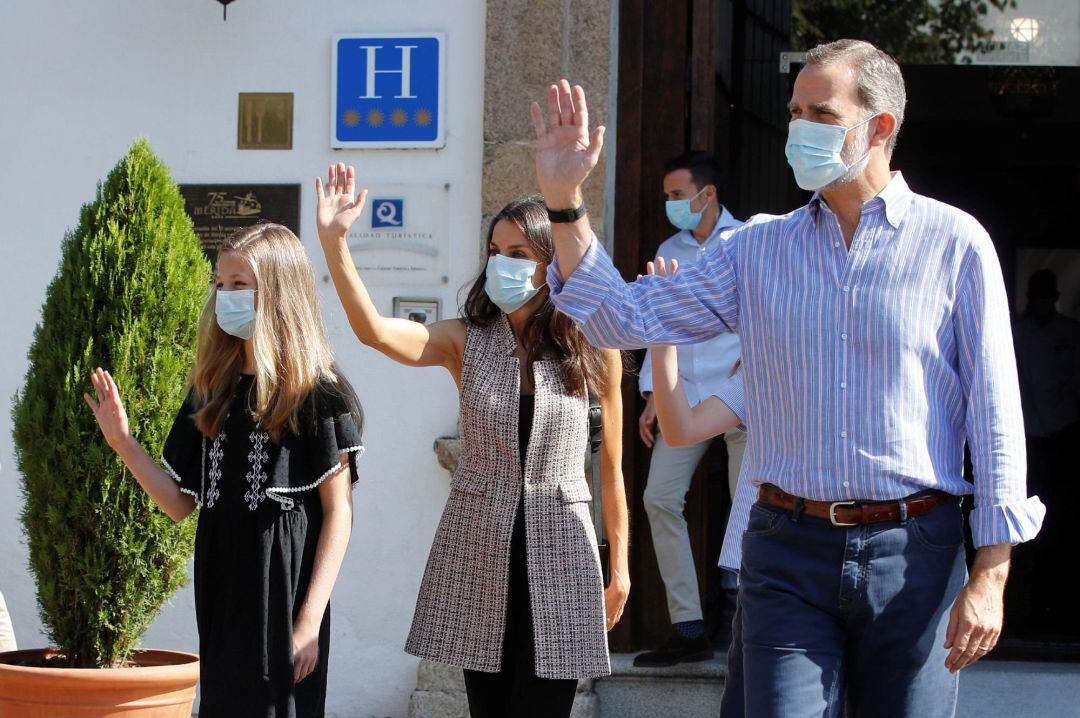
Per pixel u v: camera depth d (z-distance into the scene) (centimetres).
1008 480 283
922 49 700
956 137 824
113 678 384
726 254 314
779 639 292
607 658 349
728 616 607
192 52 551
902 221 296
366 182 536
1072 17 685
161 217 427
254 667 330
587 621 347
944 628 292
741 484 405
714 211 533
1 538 549
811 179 296
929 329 291
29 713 390
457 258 531
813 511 294
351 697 532
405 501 532
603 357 365
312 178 541
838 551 291
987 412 286
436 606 354
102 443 409
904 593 289
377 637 532
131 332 413
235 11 548
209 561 342
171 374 418
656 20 546
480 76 532
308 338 349
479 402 355
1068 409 750
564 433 353
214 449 347
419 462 532
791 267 303
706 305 312
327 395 349
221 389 351
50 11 559
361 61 538
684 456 517
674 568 518
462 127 533
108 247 418
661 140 546
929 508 291
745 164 625
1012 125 811
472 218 531
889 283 293
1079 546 723
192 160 549
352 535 534
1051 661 572
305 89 544
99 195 430
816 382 295
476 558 350
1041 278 772
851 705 301
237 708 329
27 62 559
